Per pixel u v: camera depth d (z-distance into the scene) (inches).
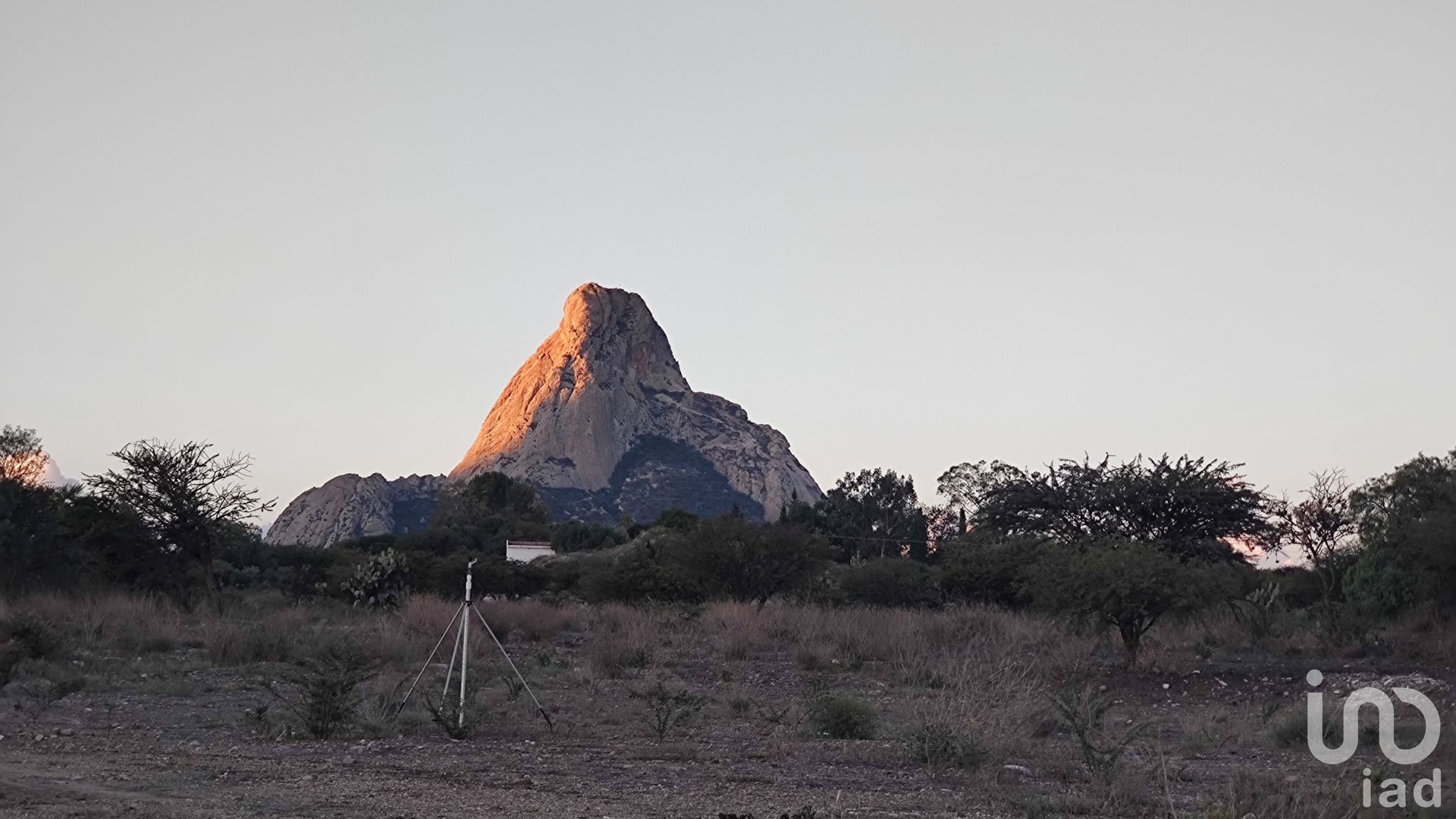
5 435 2308.1
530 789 456.4
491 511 6259.8
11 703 704.4
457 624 1197.1
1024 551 1713.8
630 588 1852.9
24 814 379.2
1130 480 1765.5
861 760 543.5
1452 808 404.5
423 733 617.3
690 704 686.5
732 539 1803.6
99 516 1601.9
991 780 486.6
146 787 440.5
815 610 1293.1
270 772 484.1
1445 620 1159.0
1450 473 1315.2
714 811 414.0
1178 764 523.5
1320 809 392.8
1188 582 919.7
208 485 1658.5
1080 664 899.4
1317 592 1716.3
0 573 1521.9
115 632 1147.9
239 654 994.1
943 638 1133.7
